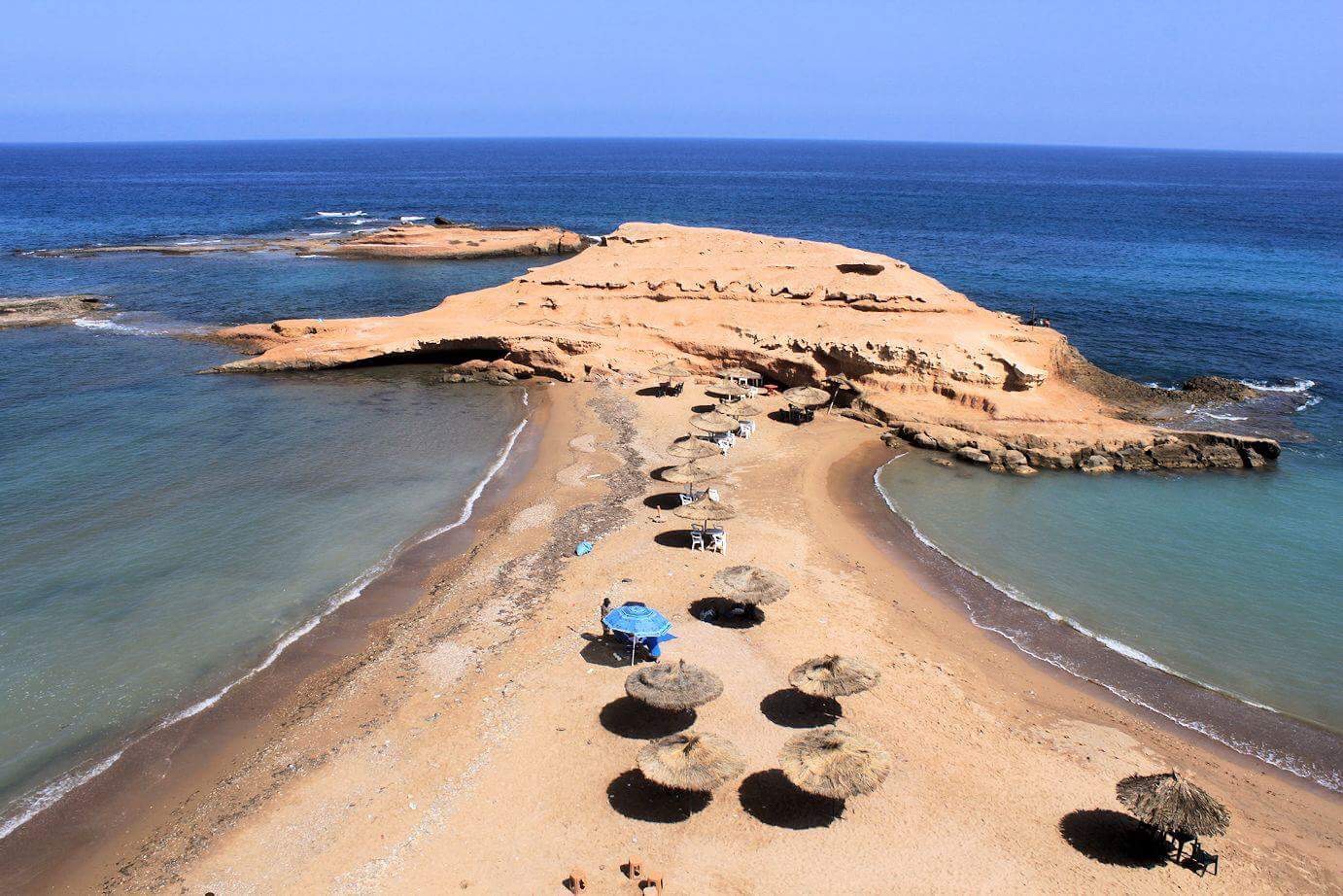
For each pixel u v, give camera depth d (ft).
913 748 76.07
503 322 207.72
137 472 138.21
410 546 115.44
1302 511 127.75
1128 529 122.21
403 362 207.41
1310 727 81.82
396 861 63.87
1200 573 109.60
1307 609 101.40
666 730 77.71
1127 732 80.48
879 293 186.80
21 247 372.99
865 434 156.25
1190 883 62.80
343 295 283.59
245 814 69.05
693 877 62.23
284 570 108.68
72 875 63.93
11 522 119.34
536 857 64.13
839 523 121.49
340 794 70.85
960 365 162.09
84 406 170.60
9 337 222.89
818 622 95.50
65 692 84.74
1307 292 282.56
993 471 141.79
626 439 151.43
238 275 315.78
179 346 217.77
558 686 83.56
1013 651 93.20
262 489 133.28
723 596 92.27
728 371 177.47
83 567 108.06
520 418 168.66
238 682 86.89
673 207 567.18
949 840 66.13
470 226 414.00
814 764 66.49
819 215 524.52
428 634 93.09
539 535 115.44
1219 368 199.21
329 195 645.92
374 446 152.76
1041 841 66.33
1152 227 466.70
